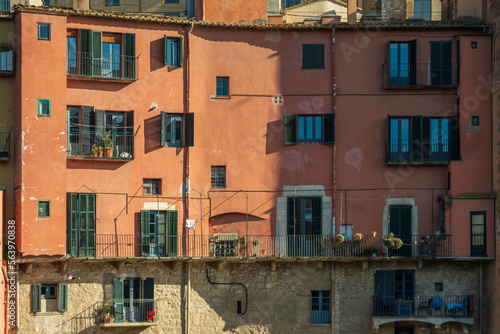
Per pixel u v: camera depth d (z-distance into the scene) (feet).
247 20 185.37
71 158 169.68
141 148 174.50
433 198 179.93
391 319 175.73
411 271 178.70
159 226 174.50
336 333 176.86
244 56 180.24
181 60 177.06
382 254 177.06
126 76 174.29
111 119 173.99
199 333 174.60
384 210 179.42
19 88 166.91
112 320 169.48
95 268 170.81
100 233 171.12
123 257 168.76
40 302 167.53
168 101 176.35
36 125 166.50
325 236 178.29
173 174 175.73
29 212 164.86
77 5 182.50
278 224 178.70
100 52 172.86
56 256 166.30
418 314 177.06
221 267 175.52
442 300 177.37
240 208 178.09
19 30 167.94
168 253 173.27
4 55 169.37
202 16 184.24
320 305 178.09
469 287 178.70
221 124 178.81
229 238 177.17
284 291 177.27
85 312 169.78
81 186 170.71
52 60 168.25
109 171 172.45
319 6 226.79
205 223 176.76
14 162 167.94
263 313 176.76
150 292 172.86
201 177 177.37
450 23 180.45
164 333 173.17
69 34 172.24
